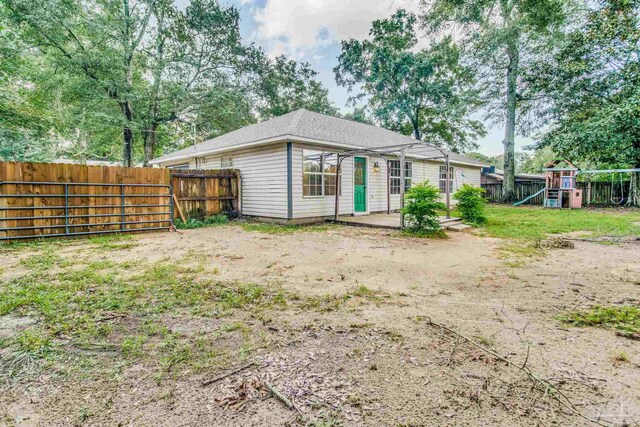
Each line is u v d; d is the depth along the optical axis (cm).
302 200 990
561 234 771
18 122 1152
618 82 1420
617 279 410
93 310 308
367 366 214
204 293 359
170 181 895
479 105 1947
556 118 1727
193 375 205
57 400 180
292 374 205
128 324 279
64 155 1698
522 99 1819
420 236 757
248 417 167
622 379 197
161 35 1883
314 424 161
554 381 195
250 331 267
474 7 1700
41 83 1516
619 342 245
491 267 478
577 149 1509
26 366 213
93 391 188
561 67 1532
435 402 177
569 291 365
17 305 315
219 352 233
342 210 1116
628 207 1521
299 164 975
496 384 193
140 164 2662
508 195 1858
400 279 419
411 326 275
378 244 668
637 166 1498
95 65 1455
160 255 559
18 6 1237
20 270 452
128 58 1653
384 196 1283
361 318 293
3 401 179
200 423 162
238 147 1048
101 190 782
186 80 1941
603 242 661
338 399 180
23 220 682
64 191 731
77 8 1370
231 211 1087
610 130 1330
